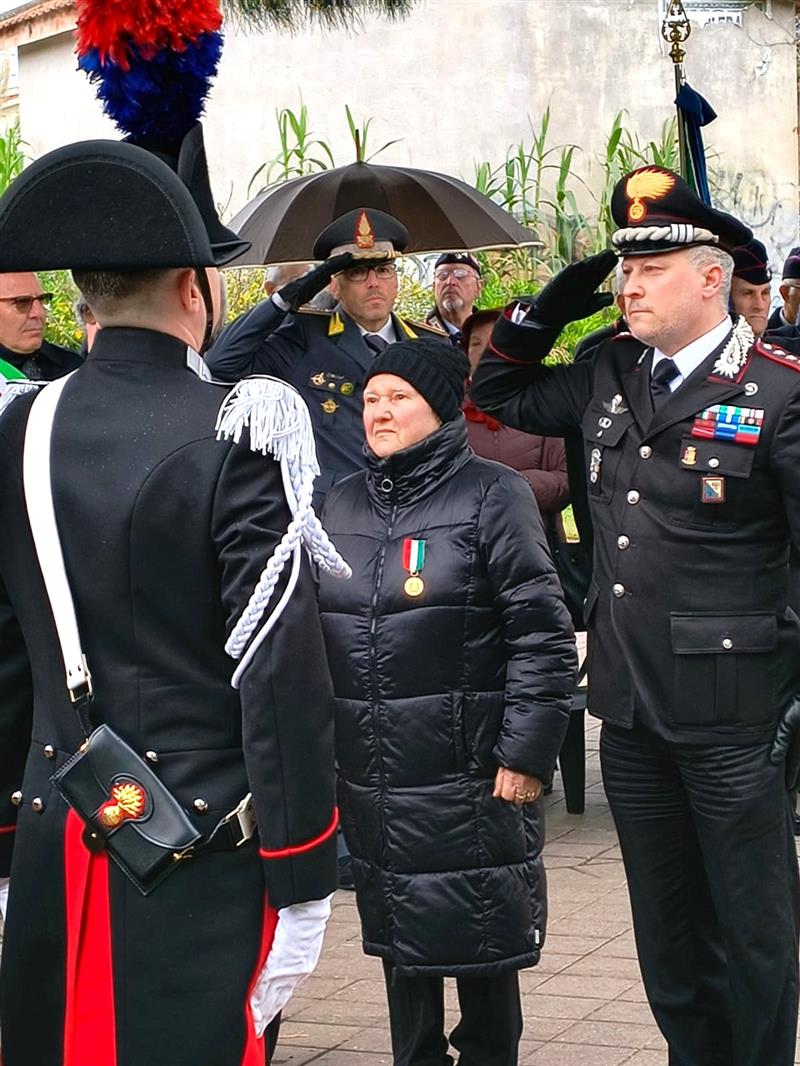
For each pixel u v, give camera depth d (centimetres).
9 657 270
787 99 1464
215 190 1290
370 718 364
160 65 268
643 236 345
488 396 392
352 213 557
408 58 1333
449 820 360
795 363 346
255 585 248
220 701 254
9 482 261
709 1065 373
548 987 450
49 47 1330
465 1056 375
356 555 370
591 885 536
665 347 354
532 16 1366
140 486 251
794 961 355
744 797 347
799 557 375
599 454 364
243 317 530
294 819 249
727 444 344
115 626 253
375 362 372
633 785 364
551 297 378
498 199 1362
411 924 362
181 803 252
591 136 1394
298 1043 422
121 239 251
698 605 348
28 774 265
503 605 360
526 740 357
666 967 369
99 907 255
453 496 365
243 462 251
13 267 254
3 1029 266
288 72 1295
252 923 254
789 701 351
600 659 362
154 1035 250
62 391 263
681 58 409
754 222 1462
